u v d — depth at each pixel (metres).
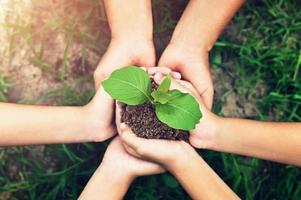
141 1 0.64
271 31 0.75
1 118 0.62
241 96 0.74
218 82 0.74
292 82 0.73
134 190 0.71
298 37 0.75
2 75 0.72
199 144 0.64
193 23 0.65
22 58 0.72
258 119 0.74
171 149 0.59
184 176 0.61
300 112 0.73
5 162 0.71
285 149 0.63
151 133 0.59
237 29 0.75
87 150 0.72
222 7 0.64
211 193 0.61
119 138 0.64
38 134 0.63
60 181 0.71
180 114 0.52
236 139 0.63
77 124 0.63
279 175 0.73
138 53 0.64
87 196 0.62
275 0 0.75
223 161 0.71
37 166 0.71
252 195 0.73
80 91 0.73
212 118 0.62
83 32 0.72
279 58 0.73
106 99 0.62
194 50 0.65
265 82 0.75
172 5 0.74
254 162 0.73
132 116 0.59
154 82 0.60
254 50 0.74
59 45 0.73
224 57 0.74
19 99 0.72
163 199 0.72
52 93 0.72
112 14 0.64
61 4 0.72
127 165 0.62
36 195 0.71
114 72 0.52
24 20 0.72
